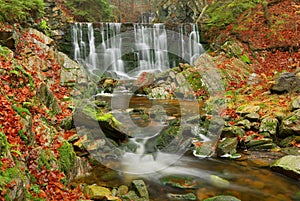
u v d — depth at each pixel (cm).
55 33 1250
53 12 1290
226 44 1275
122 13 2450
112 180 494
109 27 1485
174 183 488
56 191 408
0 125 402
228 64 1161
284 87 849
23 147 410
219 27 1449
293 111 688
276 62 1143
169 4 1978
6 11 857
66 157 484
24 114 459
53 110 642
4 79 558
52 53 946
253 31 1302
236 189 465
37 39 954
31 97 581
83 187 456
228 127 684
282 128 639
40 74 823
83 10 1627
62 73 917
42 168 425
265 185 474
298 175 480
